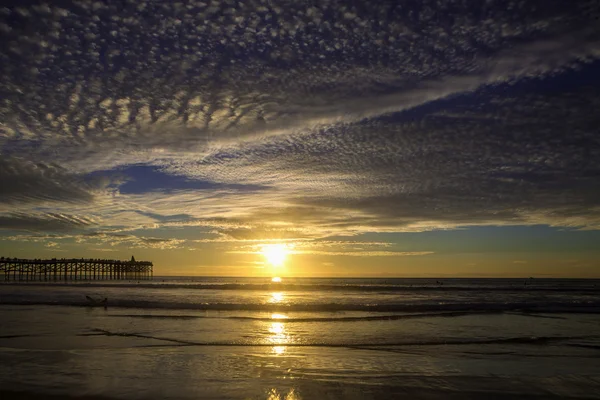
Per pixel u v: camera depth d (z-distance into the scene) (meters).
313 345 12.29
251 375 8.74
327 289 48.72
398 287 51.78
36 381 8.21
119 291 40.94
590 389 7.94
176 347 11.80
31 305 23.66
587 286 64.00
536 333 14.55
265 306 22.77
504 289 49.66
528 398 7.43
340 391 7.69
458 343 12.69
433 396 7.48
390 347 12.05
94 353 10.84
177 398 7.25
